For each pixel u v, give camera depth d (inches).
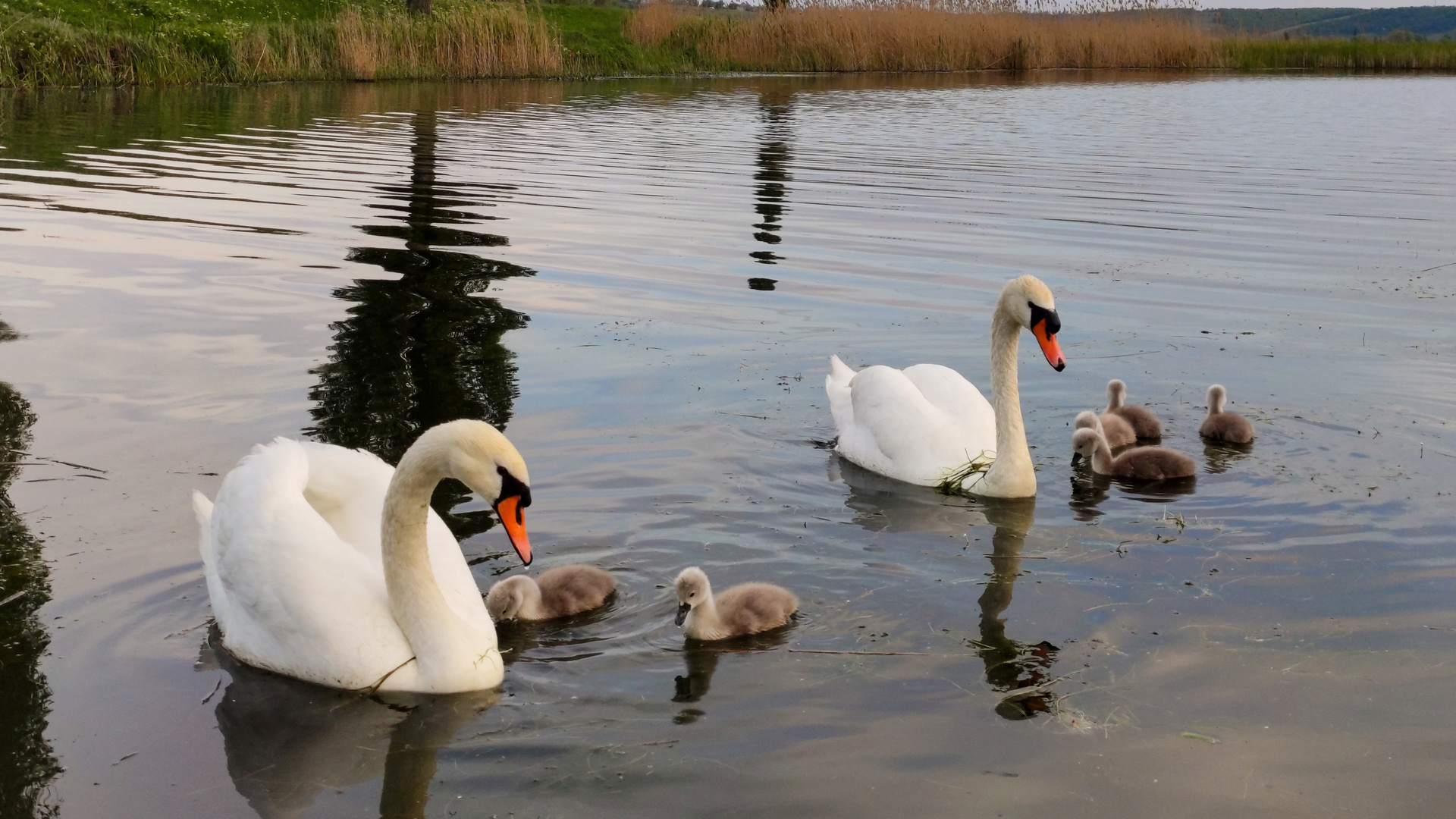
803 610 133.2
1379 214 290.5
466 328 194.1
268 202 271.1
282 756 115.5
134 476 148.1
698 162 357.4
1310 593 134.6
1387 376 185.2
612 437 161.6
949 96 595.8
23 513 141.1
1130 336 201.8
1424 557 140.4
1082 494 156.6
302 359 179.3
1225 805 110.3
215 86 546.9
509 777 113.3
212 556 130.1
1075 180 336.2
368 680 122.7
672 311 205.8
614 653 127.8
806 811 109.7
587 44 714.8
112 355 179.2
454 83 609.3
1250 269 237.3
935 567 140.1
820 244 248.2
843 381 174.4
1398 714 118.7
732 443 162.7
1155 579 137.3
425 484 121.8
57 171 298.8
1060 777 112.6
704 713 119.5
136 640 126.5
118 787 112.1
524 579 131.7
